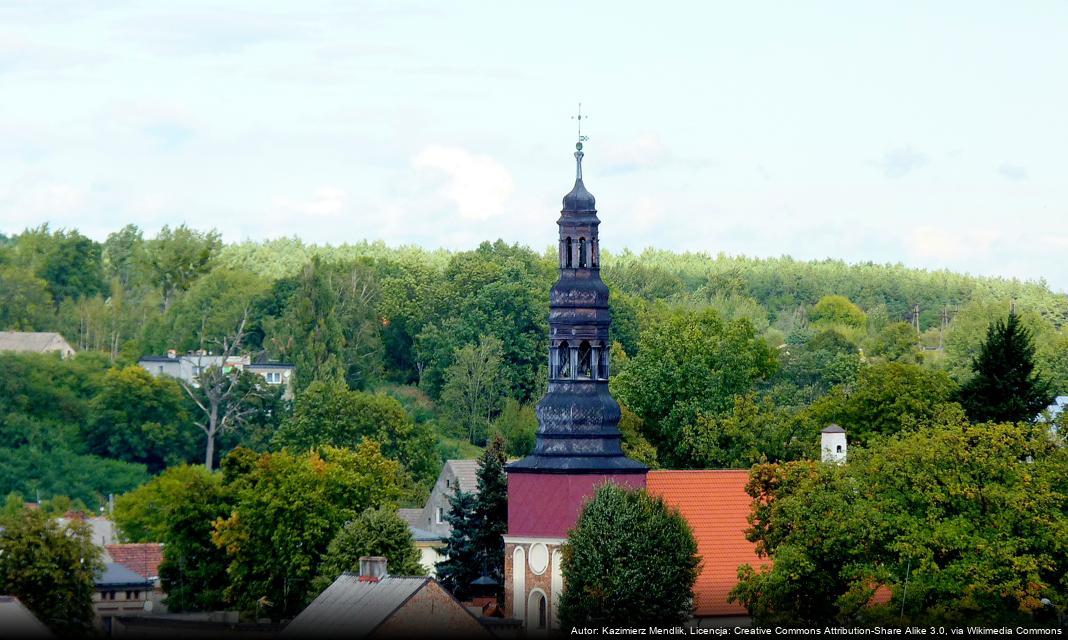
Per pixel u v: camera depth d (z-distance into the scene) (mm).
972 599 191000
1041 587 191750
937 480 199750
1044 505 196375
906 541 195625
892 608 193750
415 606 188500
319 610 192250
